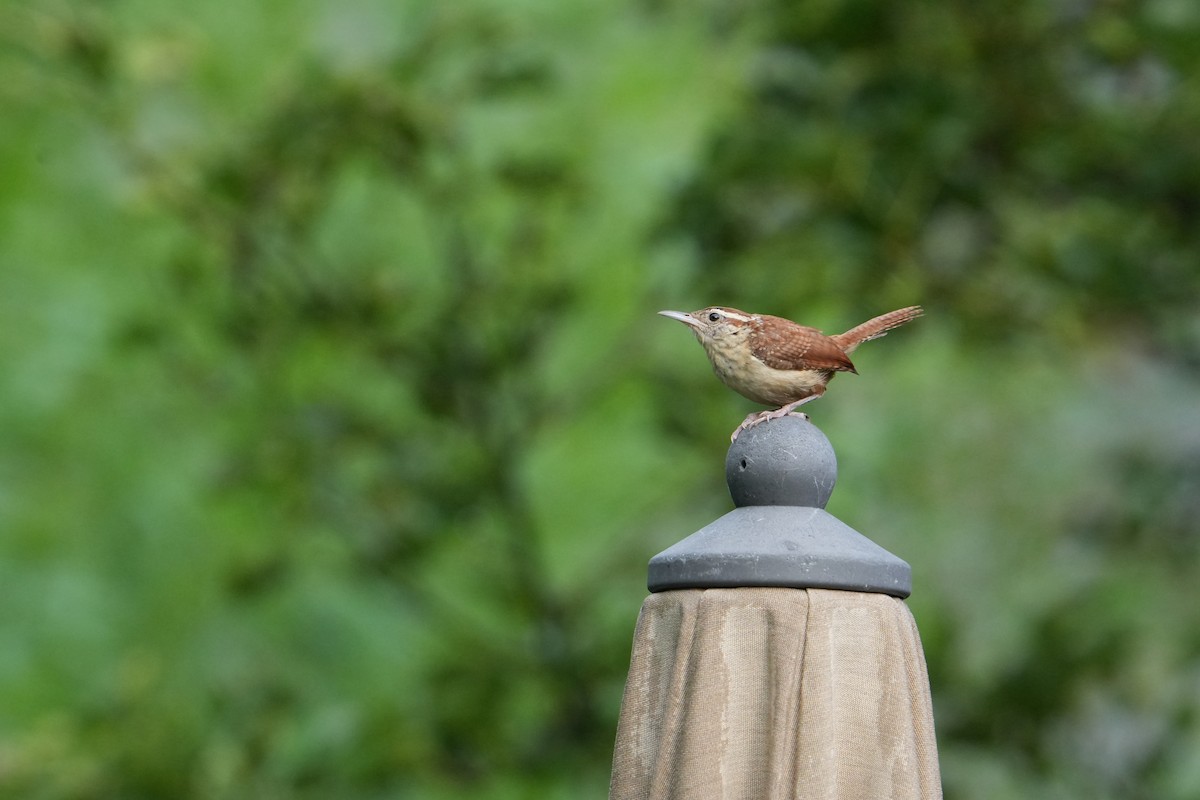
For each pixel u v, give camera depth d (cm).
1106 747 1221
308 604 1909
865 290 1193
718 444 1266
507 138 1714
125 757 1208
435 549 1323
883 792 411
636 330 1381
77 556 2208
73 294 2077
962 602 1491
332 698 1575
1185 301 1188
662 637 428
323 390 1370
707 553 422
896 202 1141
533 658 1279
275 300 1288
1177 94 1129
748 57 1272
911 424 1582
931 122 1111
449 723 1246
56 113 1864
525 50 1262
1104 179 1174
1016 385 1563
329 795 1226
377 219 1625
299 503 1276
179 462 2083
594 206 1455
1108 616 1220
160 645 1994
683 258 1376
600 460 1900
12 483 2227
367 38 1828
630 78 1859
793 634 414
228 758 1213
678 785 412
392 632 1900
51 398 2102
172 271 1320
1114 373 1367
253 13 1912
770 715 411
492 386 1291
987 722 1173
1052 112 1145
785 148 1125
